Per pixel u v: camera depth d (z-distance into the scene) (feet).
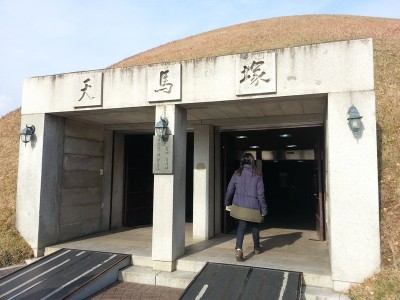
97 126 27.40
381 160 20.62
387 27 63.26
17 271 17.46
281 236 25.17
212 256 18.83
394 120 24.49
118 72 20.27
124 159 30.53
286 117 22.93
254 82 17.07
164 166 18.34
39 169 21.65
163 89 18.84
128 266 18.86
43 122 21.88
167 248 17.98
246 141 35.94
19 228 21.89
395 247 15.25
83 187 25.64
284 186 56.90
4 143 35.60
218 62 18.02
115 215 29.25
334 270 14.90
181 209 19.24
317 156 25.16
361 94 15.29
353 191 15.01
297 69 16.44
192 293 14.32
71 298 14.56
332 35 57.52
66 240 23.59
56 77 21.77
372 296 13.48
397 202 17.51
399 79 30.17
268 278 15.28
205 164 24.56
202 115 22.79
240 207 18.33
